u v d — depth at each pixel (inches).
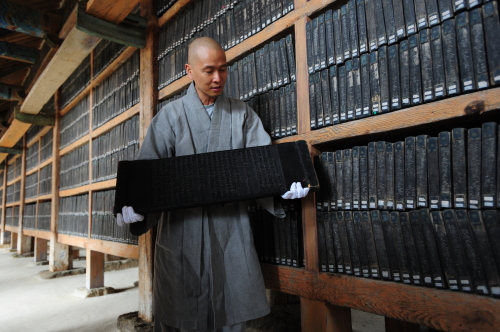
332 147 74.4
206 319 59.2
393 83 55.8
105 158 153.3
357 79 61.2
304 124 70.2
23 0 189.2
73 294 152.1
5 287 175.3
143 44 118.9
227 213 62.5
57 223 210.1
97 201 157.8
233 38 89.0
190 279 58.9
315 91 68.5
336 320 66.2
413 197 52.3
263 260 78.5
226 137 64.2
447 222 48.0
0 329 108.0
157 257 62.9
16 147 342.6
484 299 44.2
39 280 190.7
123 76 141.7
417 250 51.6
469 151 46.5
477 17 45.9
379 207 56.5
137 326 96.5
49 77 167.9
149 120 113.7
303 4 71.8
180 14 109.7
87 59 178.9
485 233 44.6
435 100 51.0
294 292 69.6
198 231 59.9
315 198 66.7
